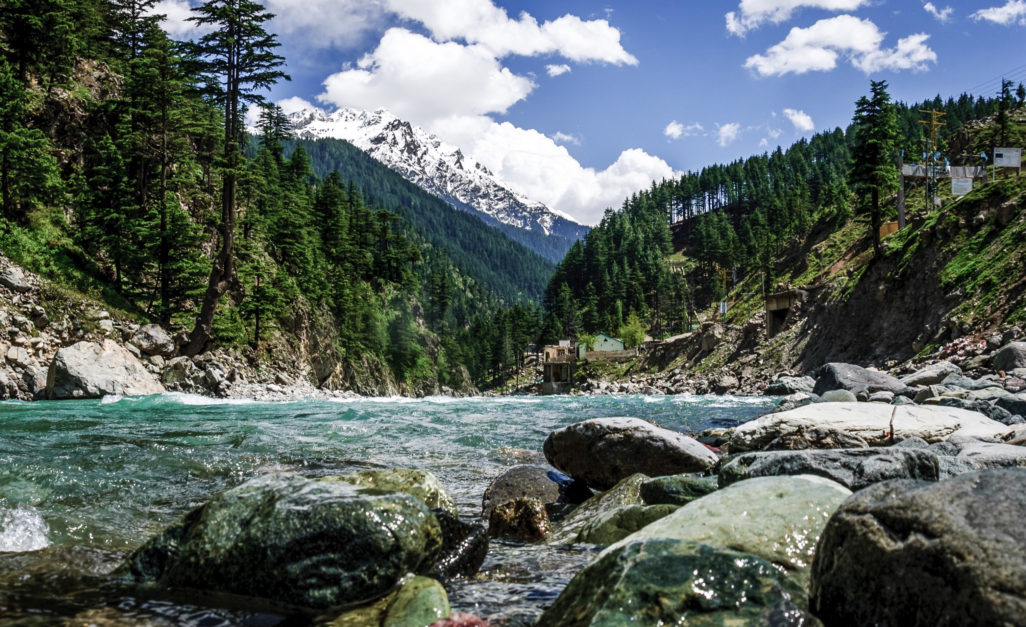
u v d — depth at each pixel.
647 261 172.00
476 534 4.96
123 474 7.88
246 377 39.72
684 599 3.04
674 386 56.41
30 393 26.23
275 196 70.50
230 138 38.75
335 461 9.99
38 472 7.40
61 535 5.38
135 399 25.39
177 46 38.03
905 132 165.12
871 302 40.12
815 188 183.88
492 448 12.20
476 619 3.40
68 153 43.66
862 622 2.85
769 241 134.62
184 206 49.72
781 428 8.73
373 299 90.75
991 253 32.25
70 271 35.72
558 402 32.72
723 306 118.38
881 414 9.05
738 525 3.99
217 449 10.53
